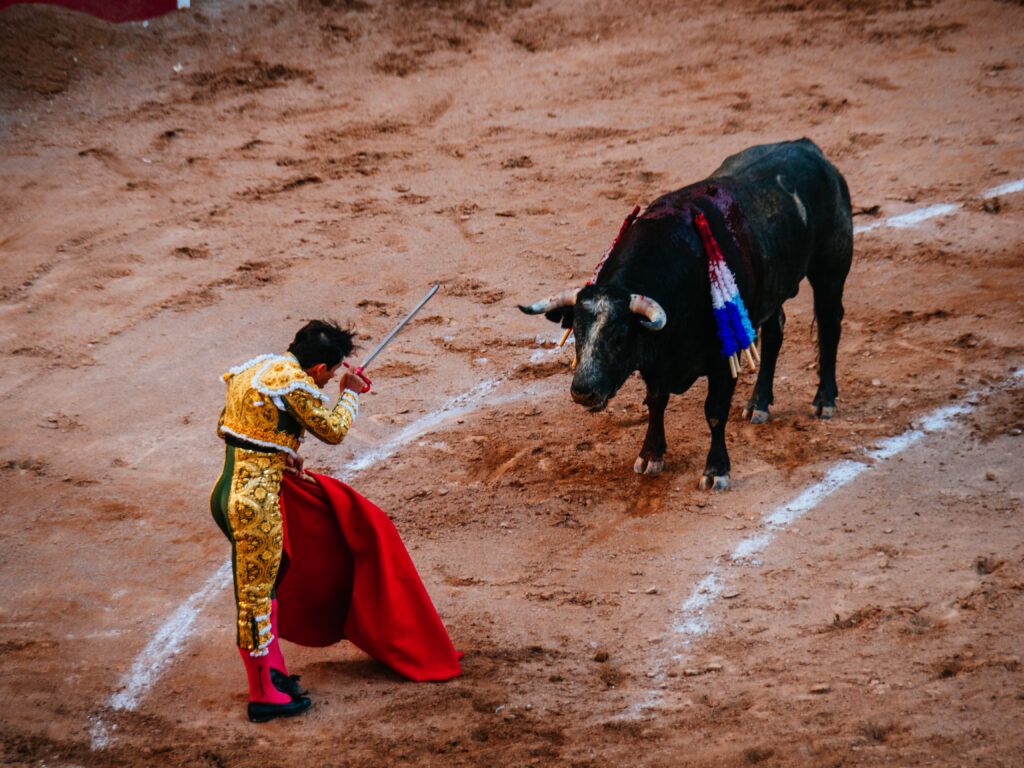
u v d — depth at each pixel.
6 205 38.44
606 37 52.19
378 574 15.65
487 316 30.42
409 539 20.39
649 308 17.98
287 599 15.71
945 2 52.28
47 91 47.62
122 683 16.20
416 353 28.61
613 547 19.61
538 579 18.78
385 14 55.12
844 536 19.00
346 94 47.84
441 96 47.19
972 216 33.56
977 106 41.72
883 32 49.78
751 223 20.95
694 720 14.45
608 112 44.47
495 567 19.28
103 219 37.44
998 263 30.62
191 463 23.89
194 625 17.89
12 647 17.22
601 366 18.30
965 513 19.16
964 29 49.38
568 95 46.50
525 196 37.81
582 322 18.52
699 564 18.73
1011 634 15.37
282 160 41.66
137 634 17.66
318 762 13.87
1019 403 22.97
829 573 17.92
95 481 23.12
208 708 15.44
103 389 27.31
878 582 17.42
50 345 29.59
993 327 26.88
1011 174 36.06
